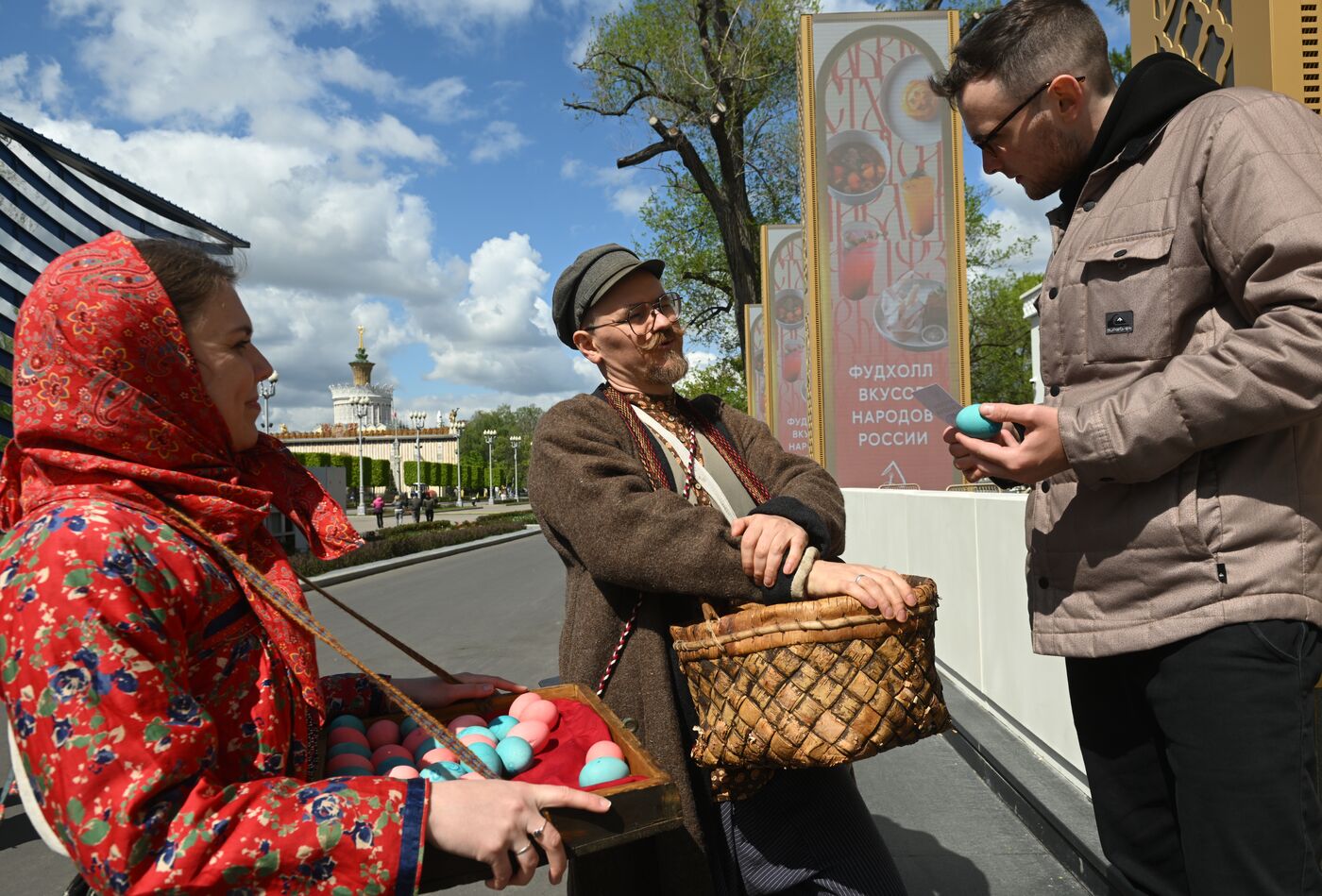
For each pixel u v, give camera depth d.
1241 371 1.26
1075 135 1.65
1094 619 1.53
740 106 20.02
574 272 2.03
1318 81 1.98
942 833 3.29
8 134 6.18
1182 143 1.46
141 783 0.92
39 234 6.53
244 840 0.95
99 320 1.08
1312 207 1.25
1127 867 1.73
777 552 1.53
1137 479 1.37
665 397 2.08
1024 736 3.91
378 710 1.55
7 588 0.98
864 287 8.85
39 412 1.08
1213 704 1.37
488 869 1.06
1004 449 1.48
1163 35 2.52
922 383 8.84
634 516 1.65
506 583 13.52
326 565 15.27
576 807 1.13
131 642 0.97
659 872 1.69
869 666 1.35
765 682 1.38
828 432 8.85
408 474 78.56
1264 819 1.33
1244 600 1.35
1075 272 1.57
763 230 16.95
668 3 20.30
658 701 1.73
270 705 1.13
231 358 1.21
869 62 8.80
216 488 1.16
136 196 7.41
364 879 0.97
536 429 1.93
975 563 4.56
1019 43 1.61
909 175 8.81
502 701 1.60
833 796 1.77
